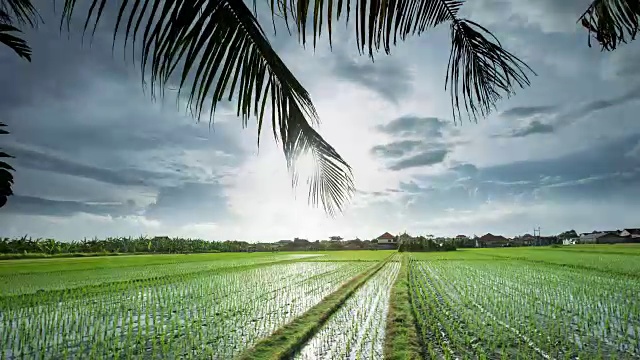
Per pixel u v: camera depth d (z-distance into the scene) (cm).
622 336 934
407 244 7350
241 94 269
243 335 935
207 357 762
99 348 827
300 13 204
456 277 2311
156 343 863
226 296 1603
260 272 2841
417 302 1395
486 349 827
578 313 1217
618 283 1967
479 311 1230
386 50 224
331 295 1527
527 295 1570
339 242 10831
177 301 1471
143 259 5100
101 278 2325
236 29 254
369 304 1381
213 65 246
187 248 8762
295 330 939
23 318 1130
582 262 3416
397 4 234
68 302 1415
